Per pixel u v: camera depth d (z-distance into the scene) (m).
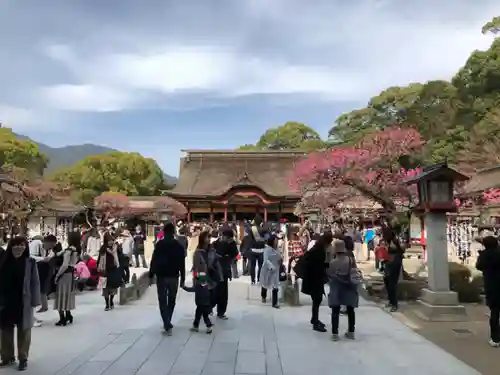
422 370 6.48
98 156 63.84
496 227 19.62
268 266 11.54
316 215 27.91
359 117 60.31
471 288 12.30
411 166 31.41
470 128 42.78
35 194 28.22
